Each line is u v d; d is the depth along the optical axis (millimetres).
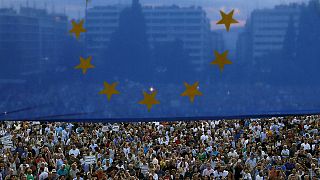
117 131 55844
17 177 39219
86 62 24969
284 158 44219
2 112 24906
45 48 25062
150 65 24922
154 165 41875
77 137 52188
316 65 24906
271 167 41781
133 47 24812
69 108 25031
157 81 24953
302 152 45688
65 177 39000
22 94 24953
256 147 46969
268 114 25031
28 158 43656
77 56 24984
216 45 24797
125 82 24875
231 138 51844
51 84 25078
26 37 25031
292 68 24938
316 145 48969
